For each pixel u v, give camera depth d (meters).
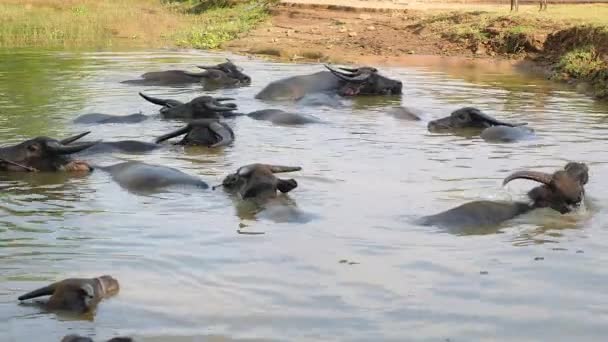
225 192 11.39
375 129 15.53
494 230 9.84
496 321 7.40
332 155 13.48
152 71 22.17
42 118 16.19
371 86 19.16
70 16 35.34
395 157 13.38
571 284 8.22
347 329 7.25
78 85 19.98
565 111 17.23
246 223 10.10
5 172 12.66
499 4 34.16
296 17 33.66
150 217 10.34
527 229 9.88
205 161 13.22
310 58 25.52
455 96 19.11
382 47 26.97
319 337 7.09
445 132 15.37
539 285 8.20
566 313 7.56
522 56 25.23
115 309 7.63
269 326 7.31
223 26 32.53
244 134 15.07
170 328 7.26
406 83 20.98
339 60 24.88
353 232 9.74
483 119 15.55
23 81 20.34
